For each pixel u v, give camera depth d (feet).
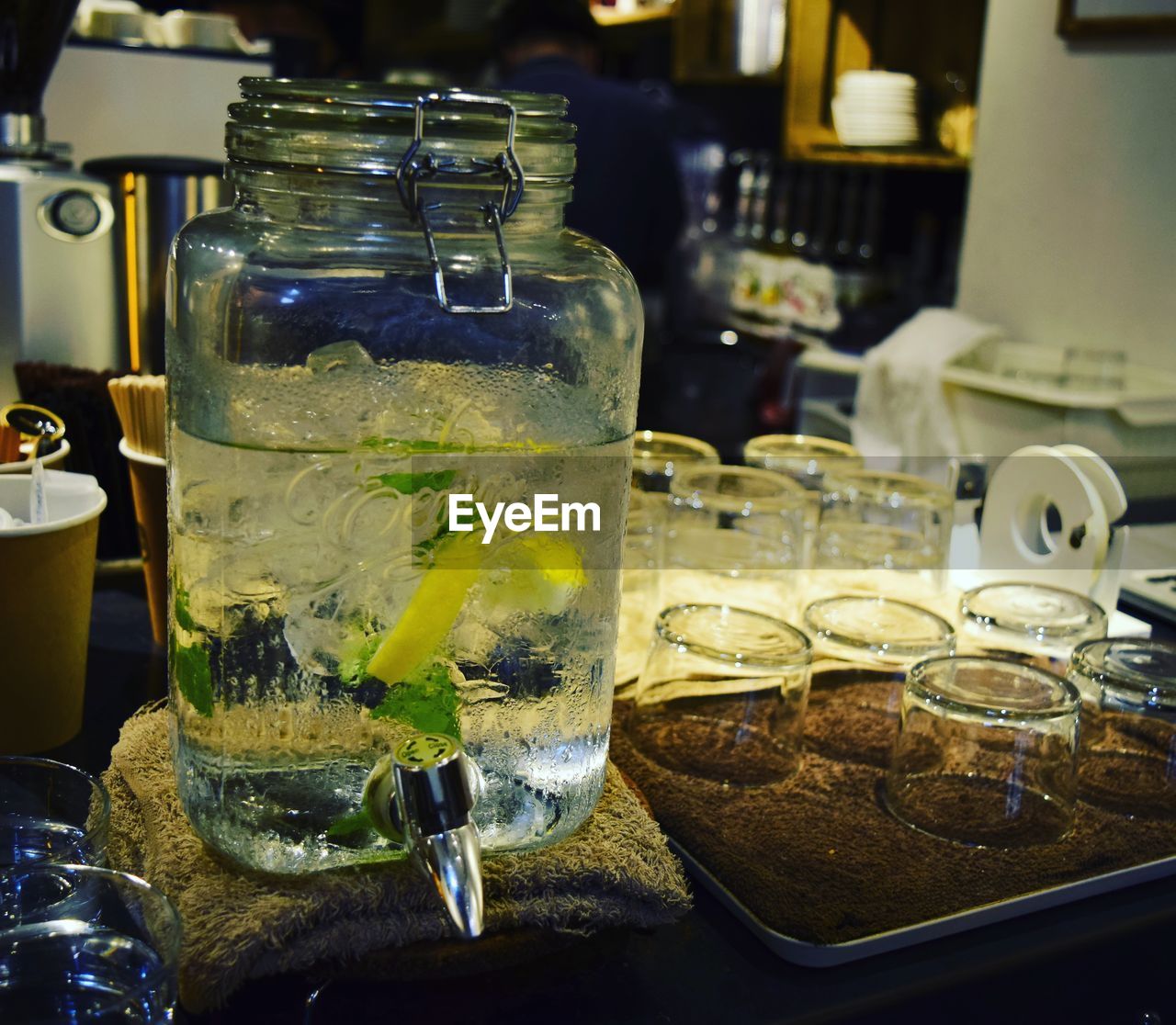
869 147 6.64
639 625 2.53
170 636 1.57
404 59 12.03
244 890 1.50
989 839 1.85
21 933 1.36
